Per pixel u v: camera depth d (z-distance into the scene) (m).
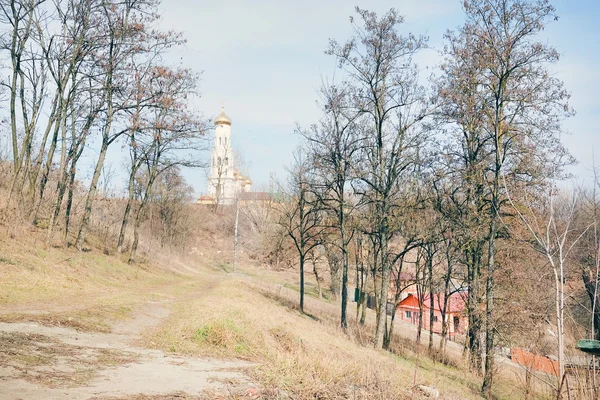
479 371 22.75
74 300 16.53
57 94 27.05
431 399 9.95
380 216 25.70
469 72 21.48
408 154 25.05
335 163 27.56
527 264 20.95
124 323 14.18
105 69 28.05
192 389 7.71
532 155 20.45
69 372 7.77
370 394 8.85
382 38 25.30
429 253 27.30
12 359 7.84
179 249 60.72
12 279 17.34
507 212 20.69
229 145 101.12
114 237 40.28
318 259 49.06
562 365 7.93
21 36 25.62
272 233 61.84
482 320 21.17
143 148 34.94
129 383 7.61
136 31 28.52
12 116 25.38
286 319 21.30
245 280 47.00
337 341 18.45
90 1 26.28
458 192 24.92
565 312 8.93
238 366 10.32
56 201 27.00
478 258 23.27
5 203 25.97
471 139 24.27
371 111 26.31
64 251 26.44
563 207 10.20
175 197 59.38
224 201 89.88
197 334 13.01
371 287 39.69
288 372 9.16
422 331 41.19
